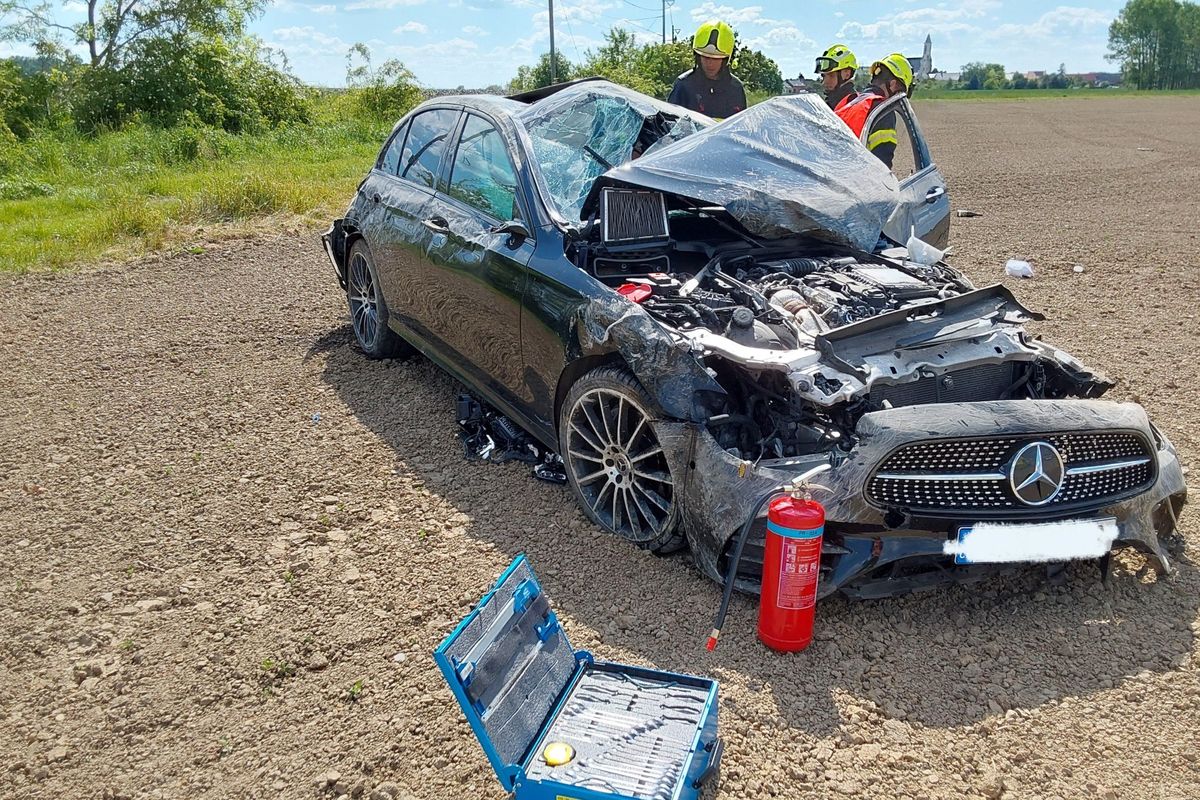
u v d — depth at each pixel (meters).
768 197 4.27
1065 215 11.71
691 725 2.65
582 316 3.90
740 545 3.21
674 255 4.66
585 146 5.04
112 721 3.00
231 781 2.75
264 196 11.91
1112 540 3.39
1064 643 3.29
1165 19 118.06
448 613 3.52
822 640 3.32
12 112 22.16
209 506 4.38
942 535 3.28
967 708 2.98
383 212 5.76
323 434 5.17
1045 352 3.87
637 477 3.85
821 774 2.72
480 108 5.25
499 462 4.79
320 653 3.29
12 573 3.83
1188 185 14.25
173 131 19.03
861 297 3.86
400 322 5.80
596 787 2.38
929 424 3.20
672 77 31.58
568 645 2.91
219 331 7.07
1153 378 5.76
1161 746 2.81
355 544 4.03
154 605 3.60
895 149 6.23
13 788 2.74
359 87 26.22
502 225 4.49
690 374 3.50
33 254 9.45
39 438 5.17
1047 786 2.67
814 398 3.25
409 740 2.88
